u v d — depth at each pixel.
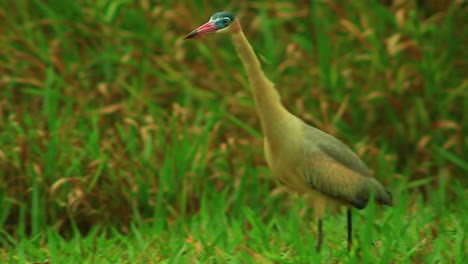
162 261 9.04
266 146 9.14
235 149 11.85
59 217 10.91
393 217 10.04
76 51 13.54
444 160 12.51
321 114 12.70
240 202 11.09
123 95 13.22
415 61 12.92
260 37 14.13
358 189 9.20
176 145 11.44
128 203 11.05
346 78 12.92
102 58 13.48
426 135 12.68
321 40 12.91
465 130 12.75
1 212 10.73
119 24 13.78
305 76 13.00
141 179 11.10
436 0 13.91
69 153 11.28
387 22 13.59
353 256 8.43
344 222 10.51
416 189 12.00
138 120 12.21
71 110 12.34
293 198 11.28
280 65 13.34
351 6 13.81
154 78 13.42
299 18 14.12
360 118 12.80
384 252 8.30
